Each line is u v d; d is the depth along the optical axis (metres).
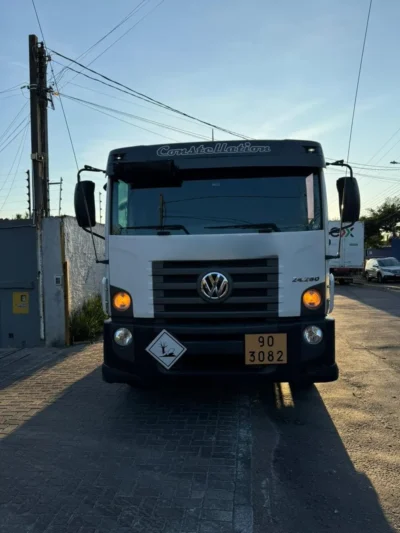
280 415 5.15
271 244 4.50
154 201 4.76
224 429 4.74
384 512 3.26
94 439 4.53
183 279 4.58
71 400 5.70
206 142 4.74
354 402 5.53
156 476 3.78
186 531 3.05
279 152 4.67
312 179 4.71
